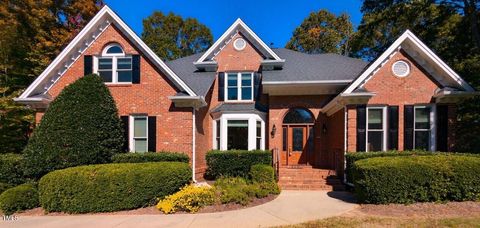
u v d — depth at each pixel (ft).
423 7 69.10
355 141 44.29
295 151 60.39
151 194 35.88
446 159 34.04
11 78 71.77
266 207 34.55
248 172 51.26
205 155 56.18
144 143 49.78
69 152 38.50
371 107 44.70
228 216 30.91
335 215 30.40
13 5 77.92
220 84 62.85
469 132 58.59
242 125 57.88
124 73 50.60
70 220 31.27
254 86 62.34
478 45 60.70
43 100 49.11
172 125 49.06
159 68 49.78
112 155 42.96
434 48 73.15
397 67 44.86
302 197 40.06
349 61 65.57
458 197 32.71
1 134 64.28
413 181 33.09
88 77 42.27
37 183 38.91
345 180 44.75
